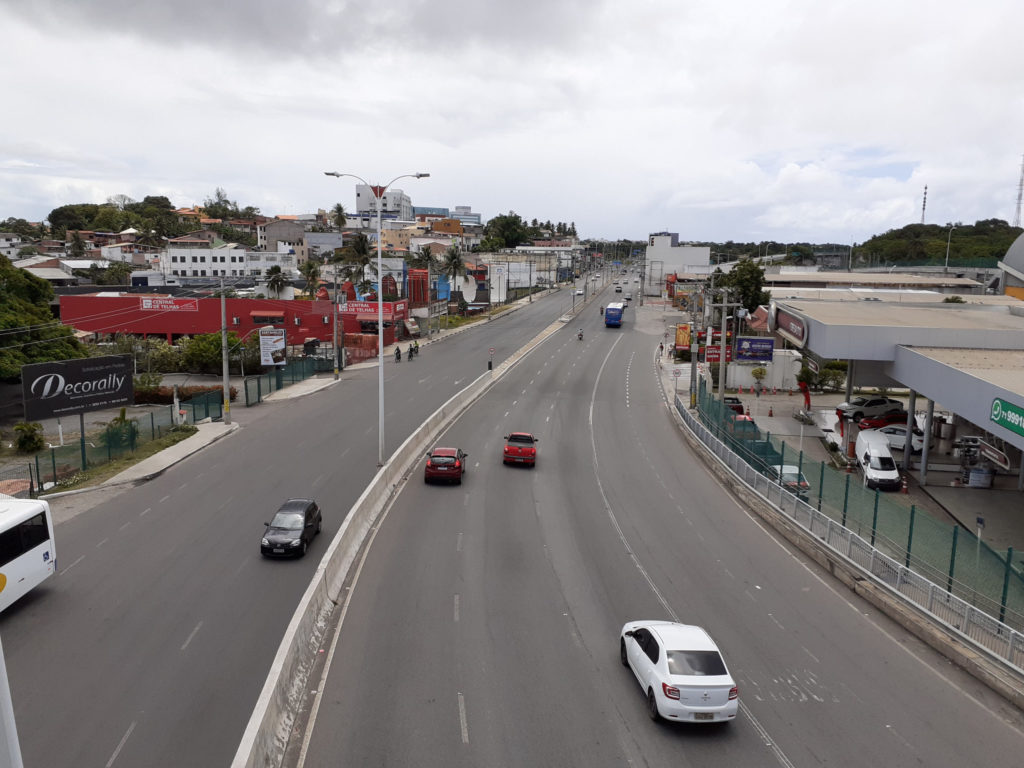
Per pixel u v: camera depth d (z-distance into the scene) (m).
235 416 46.81
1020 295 78.88
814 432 44.44
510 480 32.91
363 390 56.59
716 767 12.92
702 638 14.84
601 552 24.19
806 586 22.00
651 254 170.50
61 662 15.96
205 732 13.37
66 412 36.25
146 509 27.53
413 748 13.14
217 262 143.50
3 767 6.57
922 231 161.12
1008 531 27.23
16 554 18.48
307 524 23.38
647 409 52.56
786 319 44.88
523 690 15.35
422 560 22.81
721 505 30.41
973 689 16.16
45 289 53.09
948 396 28.48
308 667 15.91
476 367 68.62
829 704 15.30
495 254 188.00
